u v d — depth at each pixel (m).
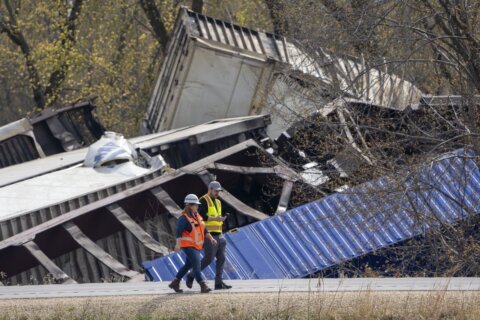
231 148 87.56
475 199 76.56
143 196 82.25
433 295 47.47
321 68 90.62
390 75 85.81
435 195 76.62
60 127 119.88
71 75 147.00
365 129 83.31
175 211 79.75
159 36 151.88
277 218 73.88
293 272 70.62
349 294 48.75
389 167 76.44
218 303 46.62
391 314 44.81
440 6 81.50
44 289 57.72
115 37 151.75
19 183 85.06
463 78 79.81
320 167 86.50
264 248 71.62
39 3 144.00
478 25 78.56
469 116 79.00
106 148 88.62
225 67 106.31
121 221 76.25
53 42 146.38
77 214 75.69
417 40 79.19
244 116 106.38
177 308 46.09
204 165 84.69
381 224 71.88
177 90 108.31
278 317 44.62
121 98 164.00
